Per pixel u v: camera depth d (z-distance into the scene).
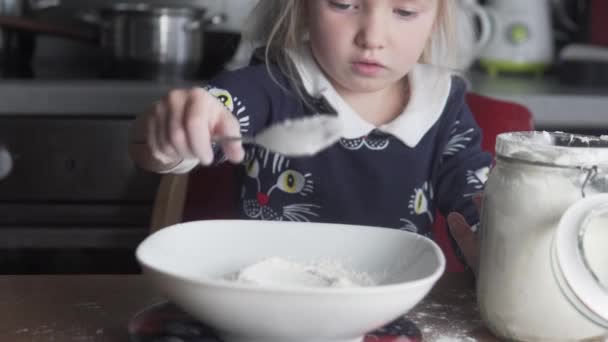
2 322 0.71
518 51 2.06
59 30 1.91
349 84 1.09
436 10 1.17
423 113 1.17
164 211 1.15
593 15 2.04
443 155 1.19
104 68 1.90
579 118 1.74
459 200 1.12
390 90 1.20
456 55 1.31
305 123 0.68
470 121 1.21
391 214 1.17
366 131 1.16
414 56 1.05
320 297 0.58
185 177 1.17
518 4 2.07
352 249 0.77
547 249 0.67
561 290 0.66
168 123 0.72
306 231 0.79
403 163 1.17
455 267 1.34
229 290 0.59
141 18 1.78
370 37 1.00
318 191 1.17
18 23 1.87
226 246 0.77
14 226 1.67
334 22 1.02
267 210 1.18
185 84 1.71
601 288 0.64
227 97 1.10
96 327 0.71
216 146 1.03
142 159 0.82
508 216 0.68
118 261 1.68
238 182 1.25
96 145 1.65
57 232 1.66
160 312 0.73
